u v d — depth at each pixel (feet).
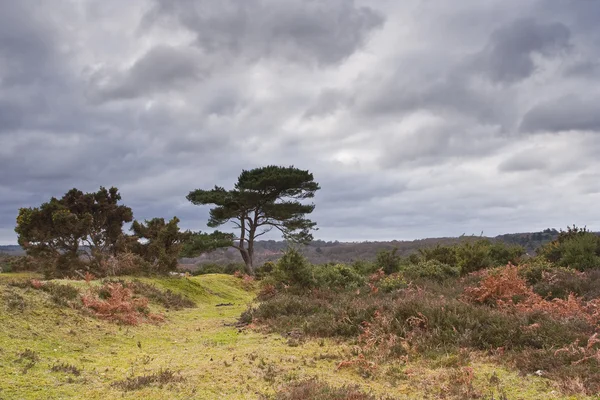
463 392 18.06
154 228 81.66
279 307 38.14
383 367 22.30
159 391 17.84
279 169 119.44
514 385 19.01
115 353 25.20
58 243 80.07
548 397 17.53
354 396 16.97
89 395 17.11
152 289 51.26
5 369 19.29
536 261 55.36
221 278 81.71
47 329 26.78
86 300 34.19
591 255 52.44
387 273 69.15
